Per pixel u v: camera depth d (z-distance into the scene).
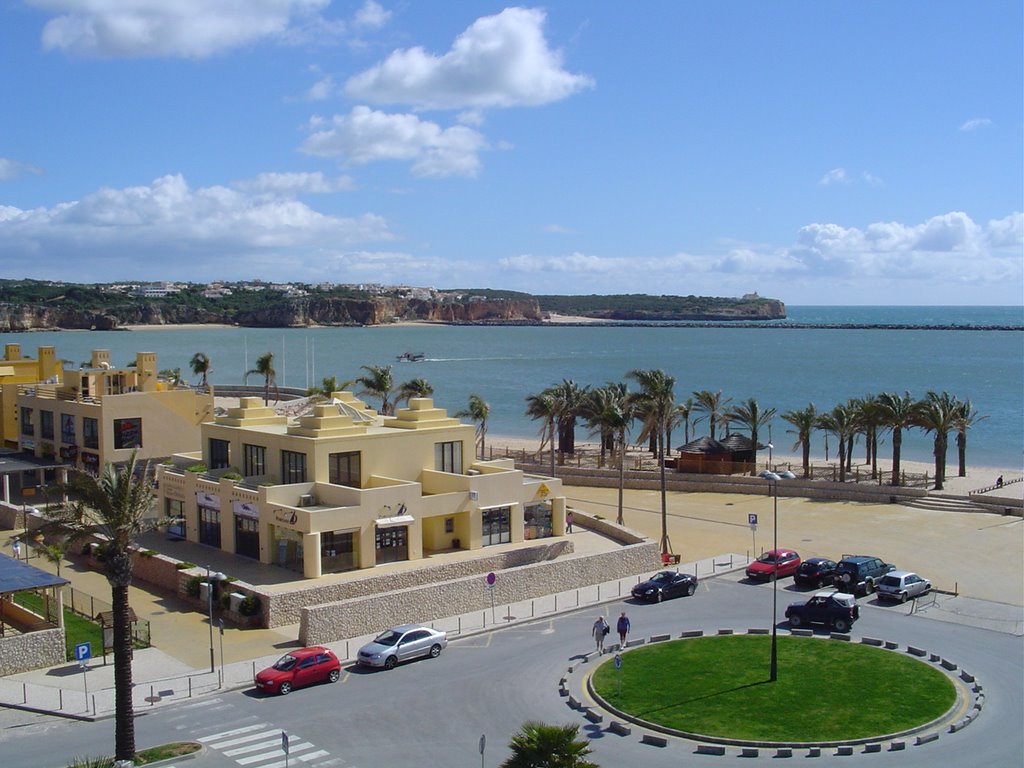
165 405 76.50
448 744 32.00
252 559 53.69
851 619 44.41
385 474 57.78
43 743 32.38
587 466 94.25
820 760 30.59
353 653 41.41
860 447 119.12
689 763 30.38
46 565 56.31
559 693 36.72
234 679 38.12
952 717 33.94
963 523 69.38
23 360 90.19
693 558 60.09
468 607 48.16
